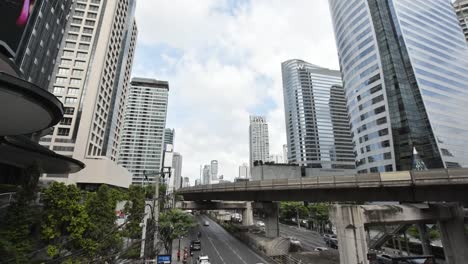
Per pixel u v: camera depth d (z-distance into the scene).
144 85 188.12
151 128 178.00
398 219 28.61
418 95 77.25
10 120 16.94
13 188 28.52
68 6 57.34
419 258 32.62
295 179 36.25
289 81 187.12
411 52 82.19
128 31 106.69
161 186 77.75
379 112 82.00
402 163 73.38
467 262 27.91
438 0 103.31
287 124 184.88
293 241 46.44
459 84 89.31
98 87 76.88
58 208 20.77
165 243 38.03
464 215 30.81
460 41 101.44
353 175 30.06
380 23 87.88
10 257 15.05
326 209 64.94
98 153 79.56
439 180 24.50
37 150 35.34
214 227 84.44
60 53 76.25
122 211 38.34
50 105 15.88
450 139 75.00
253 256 41.28
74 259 19.86
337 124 172.38
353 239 27.64
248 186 44.31
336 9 111.12
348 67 98.88
